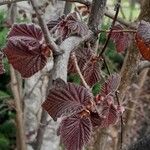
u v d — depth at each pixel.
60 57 0.50
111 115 0.56
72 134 0.49
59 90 0.49
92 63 0.70
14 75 1.53
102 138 1.24
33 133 1.85
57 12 1.33
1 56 0.59
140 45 0.59
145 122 2.65
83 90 0.49
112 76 0.57
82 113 0.49
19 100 1.63
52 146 1.85
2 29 1.54
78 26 0.60
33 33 0.54
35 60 0.54
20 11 1.62
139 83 2.12
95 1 0.65
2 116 3.03
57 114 0.49
